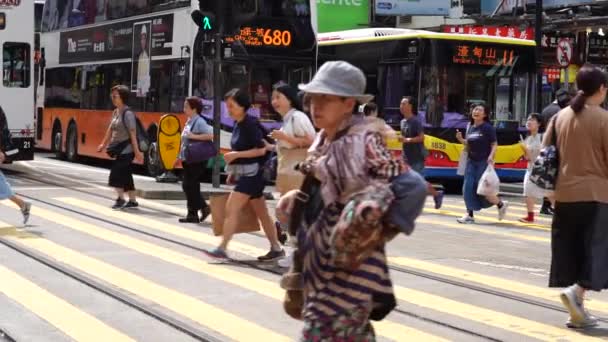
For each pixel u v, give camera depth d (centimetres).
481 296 1177
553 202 1020
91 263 1339
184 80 2752
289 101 1279
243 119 1345
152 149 2927
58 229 1681
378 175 556
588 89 992
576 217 995
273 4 2773
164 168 2550
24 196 2223
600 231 991
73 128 3578
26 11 2880
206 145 1792
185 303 1088
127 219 1852
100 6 3350
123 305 1077
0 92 2839
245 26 2734
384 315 585
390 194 541
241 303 1095
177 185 2438
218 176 2384
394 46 2877
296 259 599
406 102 2155
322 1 5369
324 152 581
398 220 548
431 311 1079
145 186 2372
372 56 2975
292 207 589
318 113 578
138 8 3061
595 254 990
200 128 1792
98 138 3328
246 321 1003
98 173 2997
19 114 2866
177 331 959
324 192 572
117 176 2008
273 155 1520
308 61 2814
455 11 5153
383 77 2916
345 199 568
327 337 567
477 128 1995
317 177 575
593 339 964
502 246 1653
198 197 1816
